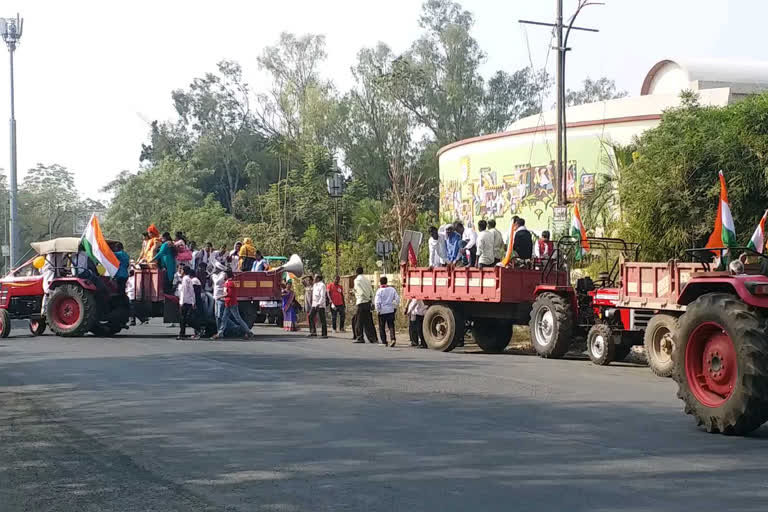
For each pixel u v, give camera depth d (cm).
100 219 8981
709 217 1991
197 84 7462
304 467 723
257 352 1797
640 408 1047
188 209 6250
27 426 926
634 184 2123
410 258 2361
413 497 622
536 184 3491
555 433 873
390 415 984
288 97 6512
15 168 3734
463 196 3950
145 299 2288
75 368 1471
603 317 1714
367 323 2194
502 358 1758
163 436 866
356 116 6256
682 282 1495
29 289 2328
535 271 1884
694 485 653
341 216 4678
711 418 870
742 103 2094
